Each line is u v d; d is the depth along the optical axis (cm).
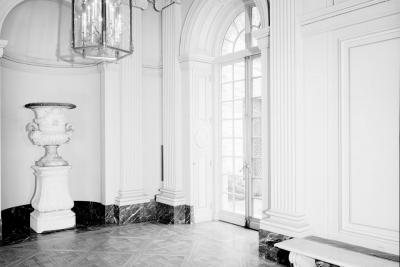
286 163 426
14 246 495
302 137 422
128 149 639
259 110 588
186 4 633
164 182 654
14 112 612
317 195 411
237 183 624
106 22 379
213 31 648
